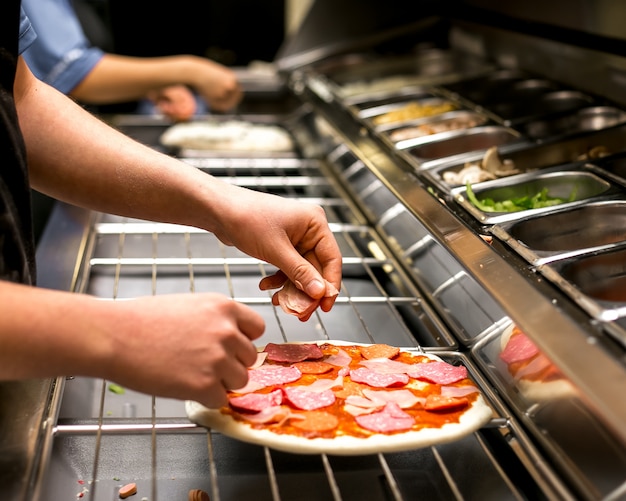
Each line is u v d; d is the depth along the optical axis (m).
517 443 0.89
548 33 1.98
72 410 1.09
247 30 3.76
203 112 2.80
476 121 1.83
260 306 1.35
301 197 1.89
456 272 1.18
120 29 3.65
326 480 0.96
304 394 0.96
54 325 0.76
